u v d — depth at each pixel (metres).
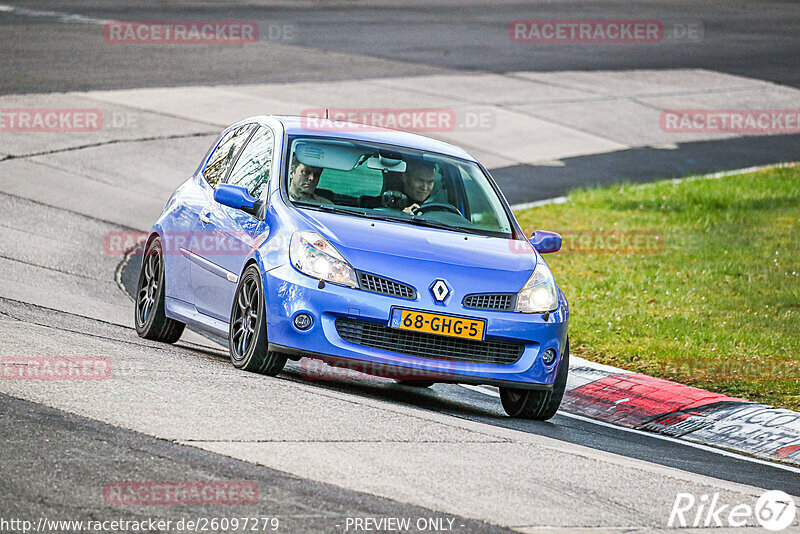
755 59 121.31
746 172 78.75
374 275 27.59
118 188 61.09
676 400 32.16
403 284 27.66
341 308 27.19
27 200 56.09
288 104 82.88
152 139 71.06
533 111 90.38
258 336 28.06
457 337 27.70
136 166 65.44
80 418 21.64
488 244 30.08
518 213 63.69
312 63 99.69
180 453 20.19
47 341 28.64
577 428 29.42
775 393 33.91
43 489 17.88
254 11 128.88
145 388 24.38
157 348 31.33
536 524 18.55
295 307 27.33
